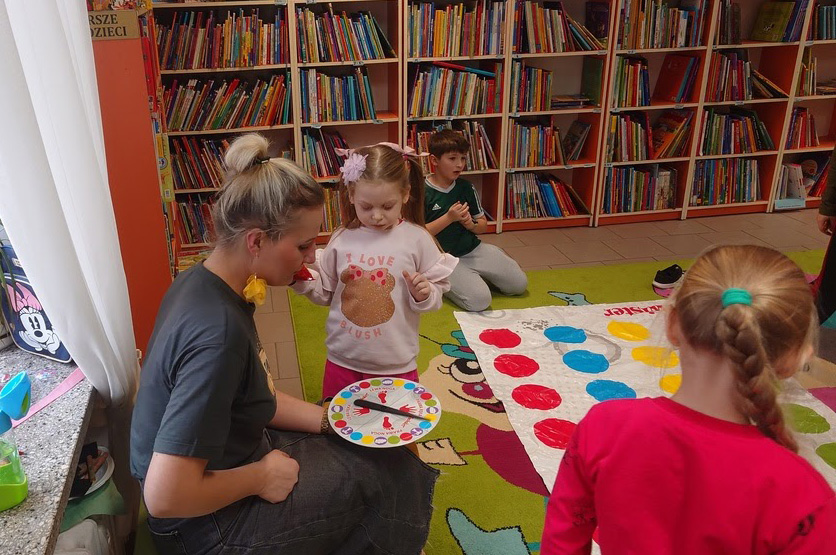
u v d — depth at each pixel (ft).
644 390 8.20
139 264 7.11
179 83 12.65
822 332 9.50
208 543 4.34
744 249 3.23
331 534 4.67
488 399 8.09
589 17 13.85
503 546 5.87
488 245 11.12
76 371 4.92
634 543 3.21
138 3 6.52
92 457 4.76
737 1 14.67
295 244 4.17
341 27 12.33
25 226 4.01
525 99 13.52
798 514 2.88
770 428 3.00
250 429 4.39
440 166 10.19
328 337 6.40
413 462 5.10
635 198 14.73
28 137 3.79
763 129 14.70
